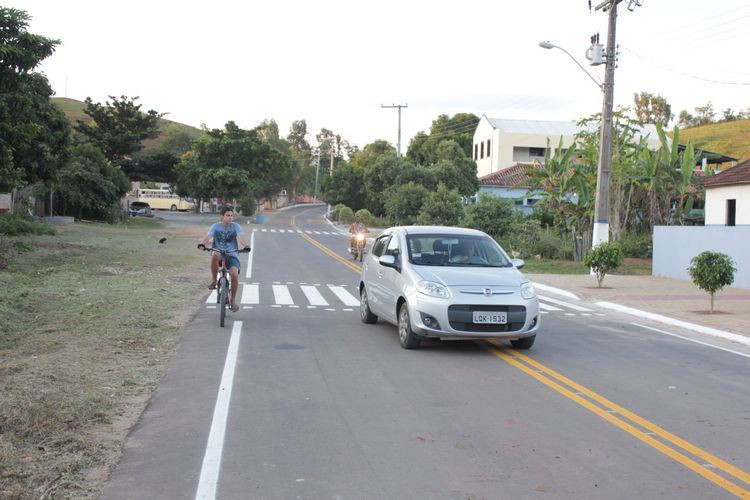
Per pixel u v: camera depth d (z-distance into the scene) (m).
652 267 23.72
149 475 4.71
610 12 21.84
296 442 5.46
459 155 58.75
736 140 73.81
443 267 9.60
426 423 6.02
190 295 14.20
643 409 6.66
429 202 37.00
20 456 4.93
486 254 10.25
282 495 4.42
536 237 31.00
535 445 5.49
